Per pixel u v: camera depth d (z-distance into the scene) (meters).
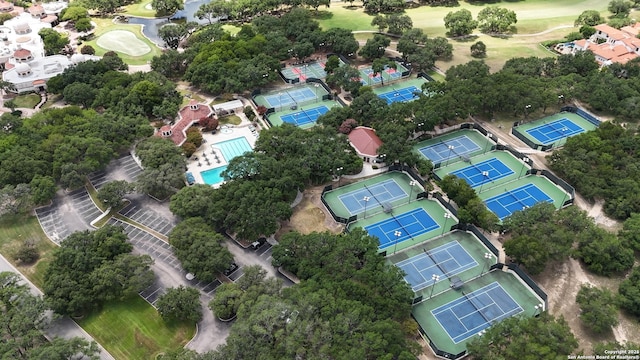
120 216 155.38
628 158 164.62
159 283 132.38
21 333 112.94
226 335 119.62
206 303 126.56
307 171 161.12
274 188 151.12
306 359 102.06
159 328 121.69
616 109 197.50
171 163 166.62
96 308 126.50
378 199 163.00
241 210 142.25
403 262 139.62
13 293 121.88
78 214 156.88
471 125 196.75
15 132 179.50
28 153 166.38
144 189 156.75
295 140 172.25
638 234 137.12
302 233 148.38
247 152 163.00
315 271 125.88
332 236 136.00
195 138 185.62
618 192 152.75
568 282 133.12
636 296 121.19
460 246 144.88
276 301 113.75
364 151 178.12
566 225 140.88
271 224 142.00
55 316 120.25
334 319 109.94
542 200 160.38
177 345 117.62
